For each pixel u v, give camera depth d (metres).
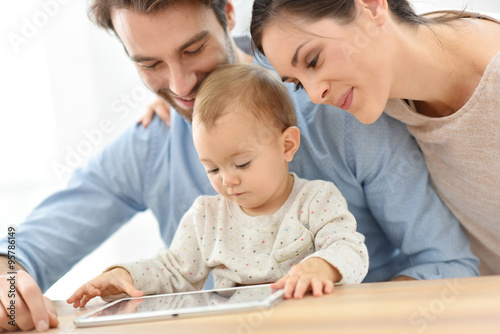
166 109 1.39
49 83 2.26
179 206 1.32
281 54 0.95
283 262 0.95
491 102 0.96
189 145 1.31
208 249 1.01
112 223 1.43
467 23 1.07
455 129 1.02
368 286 0.75
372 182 1.16
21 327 0.72
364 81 0.95
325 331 0.53
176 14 0.97
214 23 1.04
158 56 1.02
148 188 1.40
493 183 1.05
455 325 0.51
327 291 0.72
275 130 0.97
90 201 1.40
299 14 0.91
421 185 1.14
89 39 2.27
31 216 1.36
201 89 1.00
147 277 0.96
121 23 1.01
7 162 2.26
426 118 1.05
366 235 1.22
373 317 0.56
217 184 0.97
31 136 2.27
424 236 1.12
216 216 1.03
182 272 1.01
